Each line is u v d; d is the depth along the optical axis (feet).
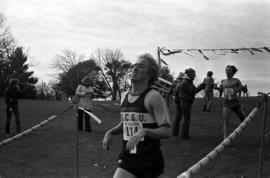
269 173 25.49
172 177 25.90
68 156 33.24
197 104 78.74
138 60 13.57
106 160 31.63
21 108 85.97
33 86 245.04
